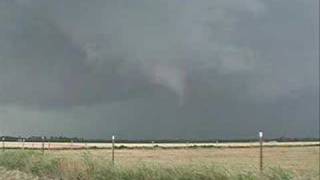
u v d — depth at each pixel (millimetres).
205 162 19297
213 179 17562
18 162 30719
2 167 31609
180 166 18906
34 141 123438
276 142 146750
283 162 41656
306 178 16031
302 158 54406
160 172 19203
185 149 102188
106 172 21391
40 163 27125
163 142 159750
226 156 65688
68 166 24000
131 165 21547
